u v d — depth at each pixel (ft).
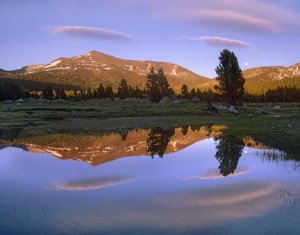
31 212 51.57
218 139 148.15
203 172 80.69
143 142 144.15
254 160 94.22
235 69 325.62
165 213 50.34
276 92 598.34
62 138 159.02
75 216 49.67
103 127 211.20
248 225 44.57
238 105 337.52
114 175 78.54
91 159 102.83
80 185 68.95
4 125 218.79
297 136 133.18
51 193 62.80
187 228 44.29
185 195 60.03
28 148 127.54
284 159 93.40
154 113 321.93
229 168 84.79
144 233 42.93
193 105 410.11
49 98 617.62
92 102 506.07
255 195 58.75
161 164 92.99
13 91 625.00
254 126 187.52
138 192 62.75
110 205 54.70
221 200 56.39
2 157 107.76
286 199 55.62
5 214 50.72
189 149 123.03
